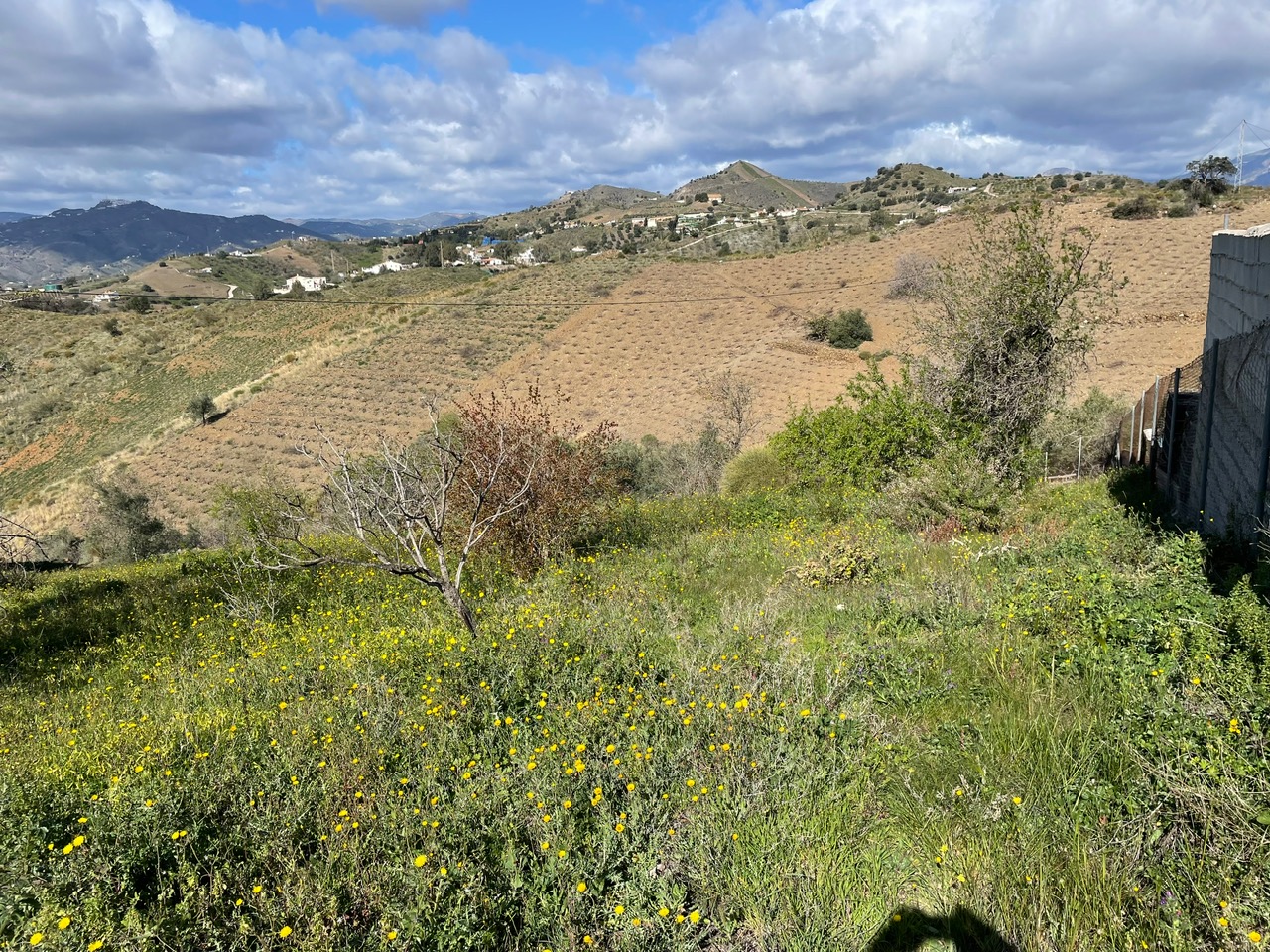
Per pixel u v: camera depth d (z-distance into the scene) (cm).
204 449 4781
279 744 438
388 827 336
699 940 275
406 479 691
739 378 4706
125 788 378
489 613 730
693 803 346
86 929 277
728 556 966
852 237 7356
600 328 5991
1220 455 716
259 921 292
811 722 398
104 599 1162
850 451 1478
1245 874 253
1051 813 301
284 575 1112
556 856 305
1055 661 433
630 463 2703
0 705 698
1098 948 242
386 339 6341
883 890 287
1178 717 327
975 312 1288
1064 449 1898
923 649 493
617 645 577
